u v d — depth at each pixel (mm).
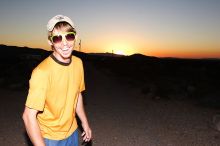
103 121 7730
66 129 2350
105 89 15766
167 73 25734
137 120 7953
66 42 2098
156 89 14008
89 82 19453
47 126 2268
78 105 2613
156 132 6707
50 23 2111
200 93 13461
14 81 15578
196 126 7340
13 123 7281
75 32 2139
